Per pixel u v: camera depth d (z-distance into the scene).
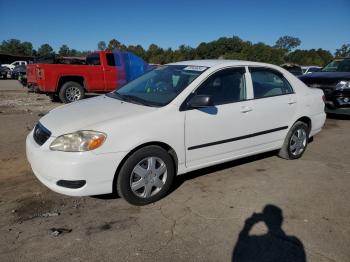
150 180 3.80
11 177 4.54
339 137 7.16
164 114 3.82
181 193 4.16
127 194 3.68
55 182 3.46
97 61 12.31
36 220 3.46
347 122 8.80
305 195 4.19
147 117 3.71
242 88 4.61
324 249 3.09
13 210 3.65
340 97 8.41
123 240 3.15
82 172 3.37
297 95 5.29
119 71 12.52
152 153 3.74
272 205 3.91
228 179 4.63
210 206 3.85
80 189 3.43
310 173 4.94
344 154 5.93
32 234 3.21
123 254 2.95
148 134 3.66
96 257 2.90
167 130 3.80
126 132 3.55
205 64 4.58
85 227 3.35
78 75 11.73
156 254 2.96
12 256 2.88
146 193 3.80
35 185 4.30
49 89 11.45
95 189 3.48
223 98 4.38
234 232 3.32
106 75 12.27
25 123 8.01
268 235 3.29
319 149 6.20
